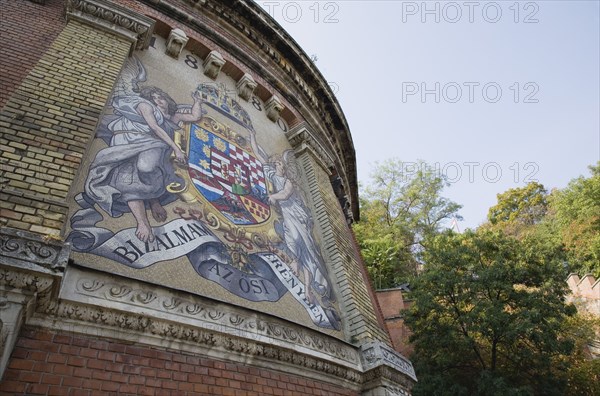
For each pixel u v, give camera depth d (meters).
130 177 6.46
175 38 9.55
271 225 8.38
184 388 4.89
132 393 4.48
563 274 20.09
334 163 13.38
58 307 4.46
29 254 4.20
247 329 5.84
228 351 5.55
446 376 18.48
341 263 9.39
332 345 7.21
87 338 4.60
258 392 5.57
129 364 4.68
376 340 8.09
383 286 32.47
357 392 7.29
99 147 6.44
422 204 46.47
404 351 22.97
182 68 9.66
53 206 4.82
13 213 4.54
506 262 20.56
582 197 42.69
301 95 12.98
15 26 7.55
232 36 11.45
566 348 17.17
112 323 4.73
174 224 6.45
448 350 18.98
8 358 3.90
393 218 46.12
